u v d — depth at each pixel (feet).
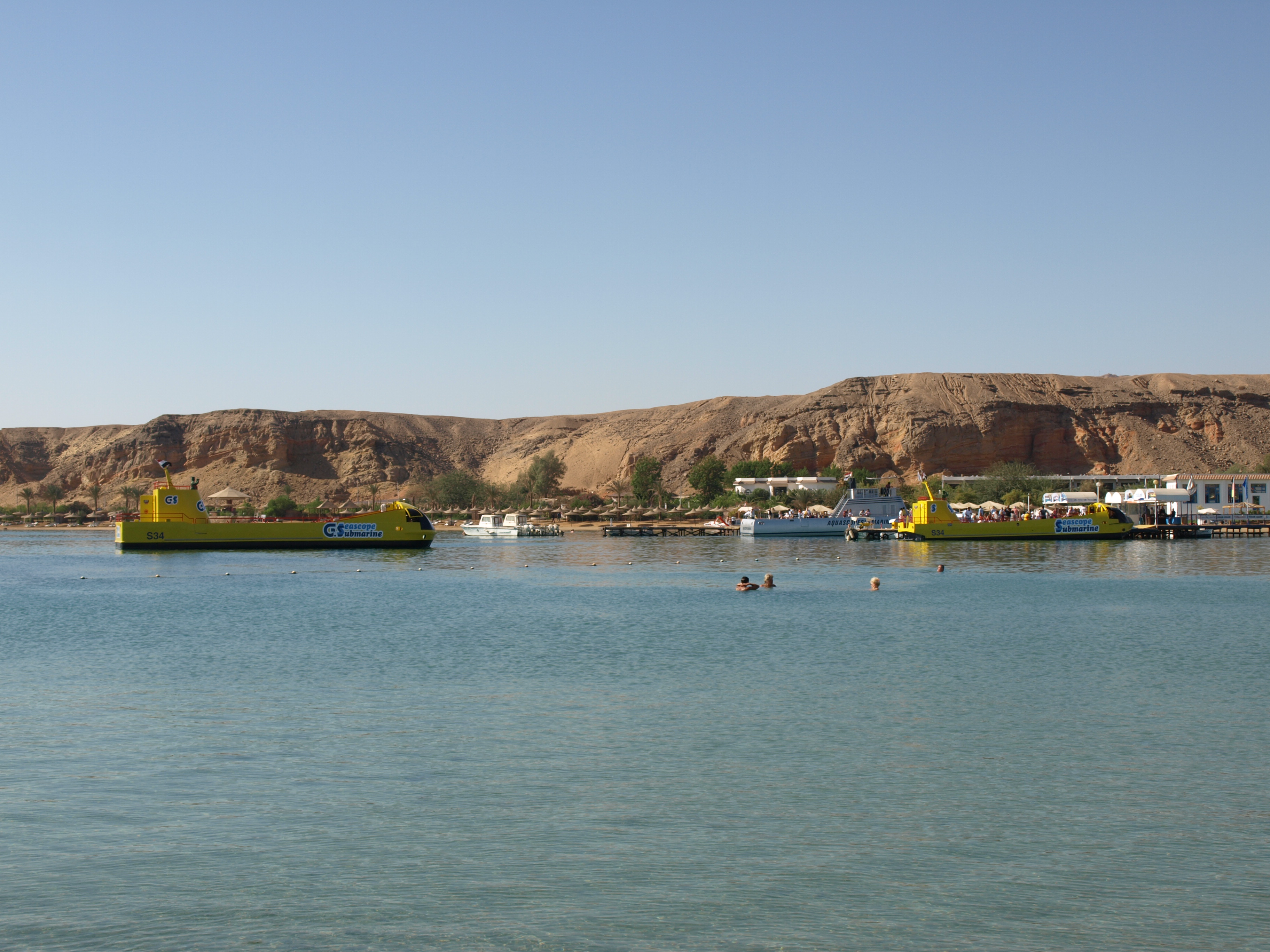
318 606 202.90
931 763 83.15
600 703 105.70
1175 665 128.77
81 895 57.72
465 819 69.82
